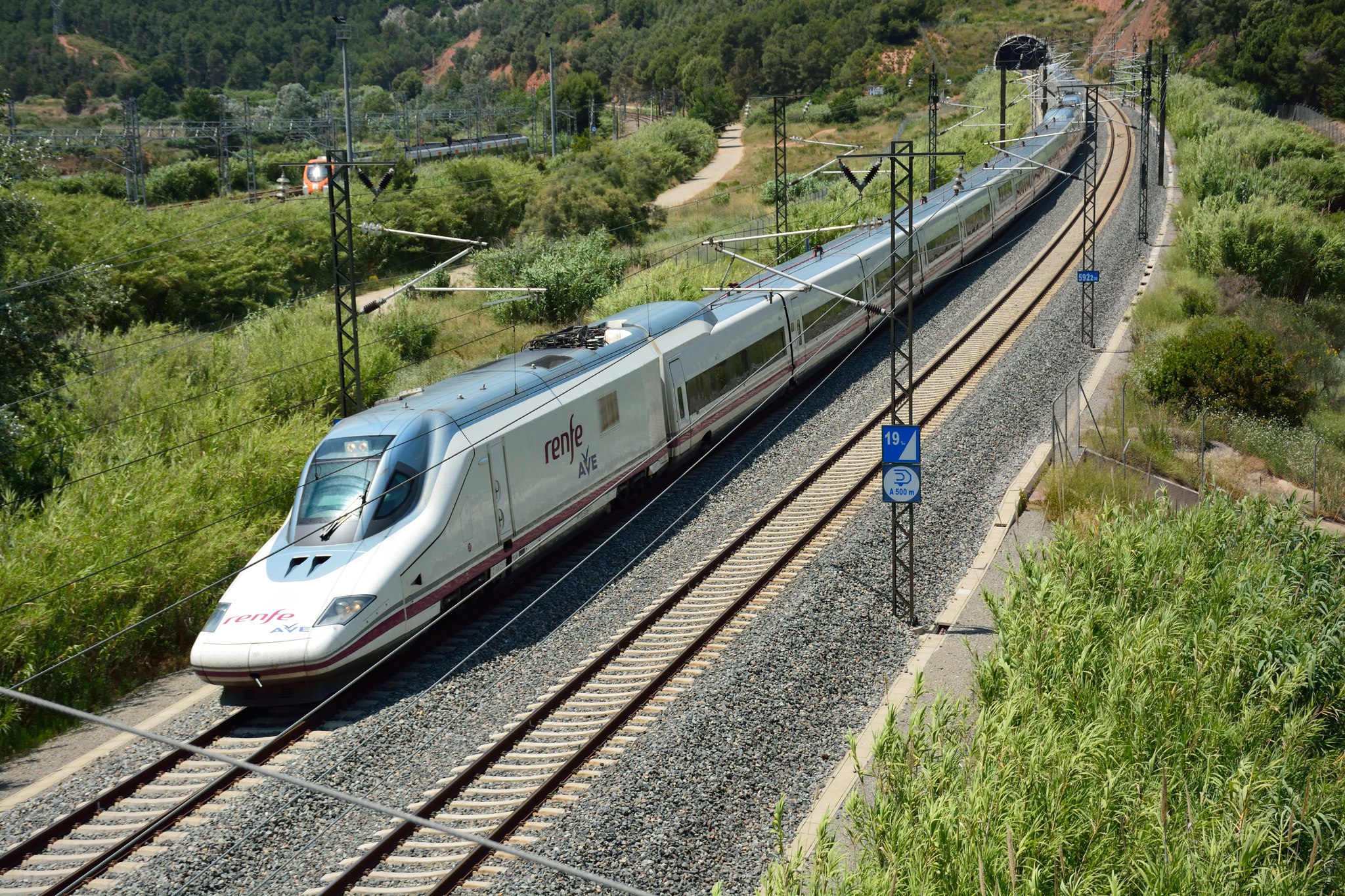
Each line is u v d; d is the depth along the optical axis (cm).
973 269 4294
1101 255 4284
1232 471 2514
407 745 1315
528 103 15425
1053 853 954
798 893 886
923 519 2033
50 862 1099
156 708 1495
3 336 1995
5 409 1934
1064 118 6600
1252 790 1054
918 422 2600
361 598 1454
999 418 2611
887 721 1068
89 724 1467
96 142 7975
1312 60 8812
